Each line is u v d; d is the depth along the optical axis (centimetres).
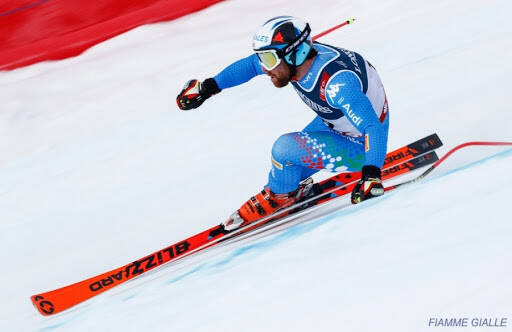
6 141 2892
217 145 2109
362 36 3012
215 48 3562
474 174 879
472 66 1997
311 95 1145
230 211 1536
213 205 1612
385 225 791
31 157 2630
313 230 924
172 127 2483
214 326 667
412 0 3375
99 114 3012
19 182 2339
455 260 595
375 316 553
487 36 2300
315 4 3794
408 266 626
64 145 2684
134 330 762
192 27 3959
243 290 752
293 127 2064
